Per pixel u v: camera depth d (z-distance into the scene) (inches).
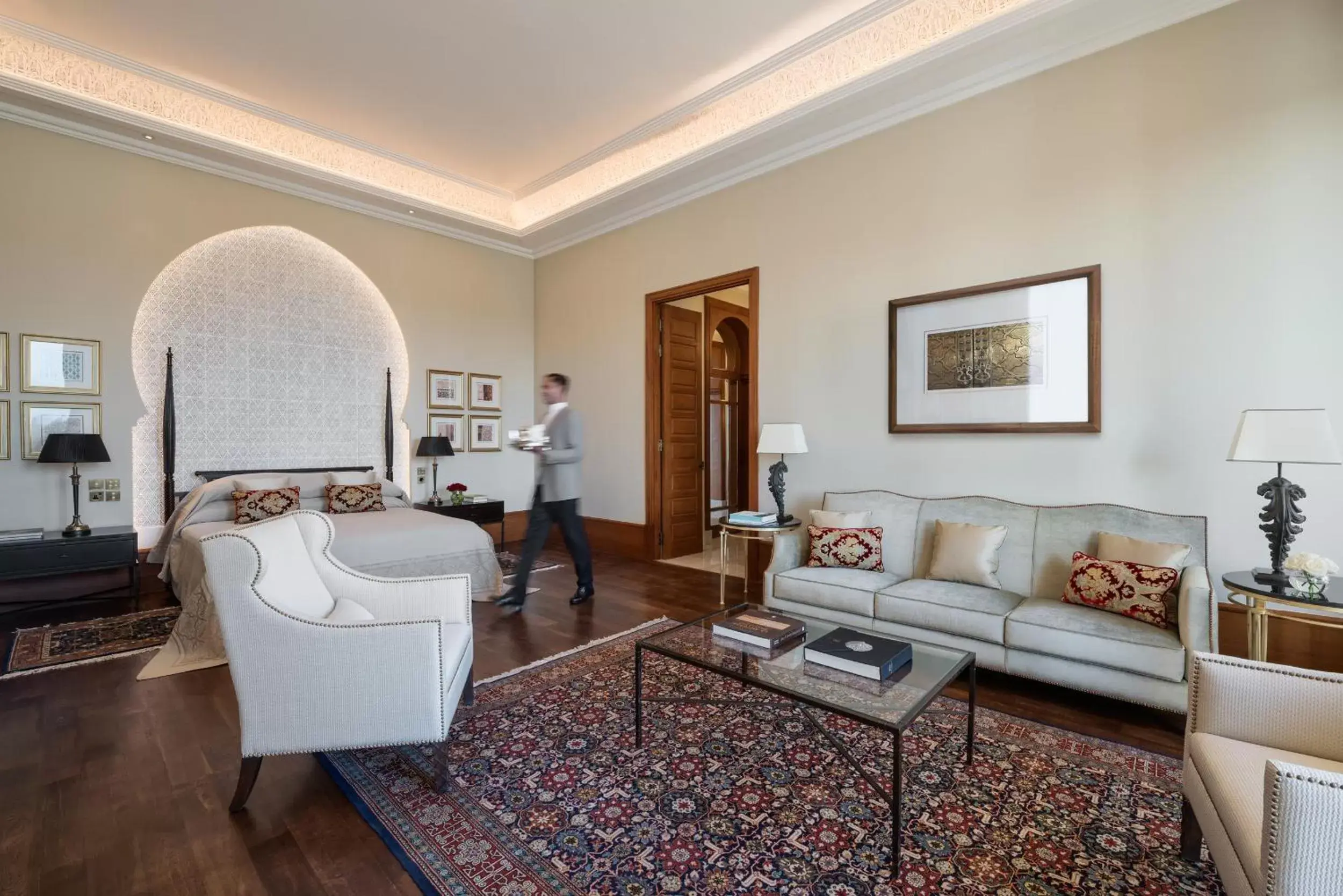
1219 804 51.4
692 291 208.5
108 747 88.5
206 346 188.1
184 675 114.8
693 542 243.1
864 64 154.2
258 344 198.2
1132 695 95.3
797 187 178.4
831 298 170.7
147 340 177.8
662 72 163.8
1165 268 120.1
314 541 91.0
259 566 71.9
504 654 128.1
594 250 244.4
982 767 84.4
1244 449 93.3
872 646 84.7
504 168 224.4
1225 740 58.9
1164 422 120.3
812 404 175.2
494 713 100.2
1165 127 120.1
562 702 104.7
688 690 109.7
